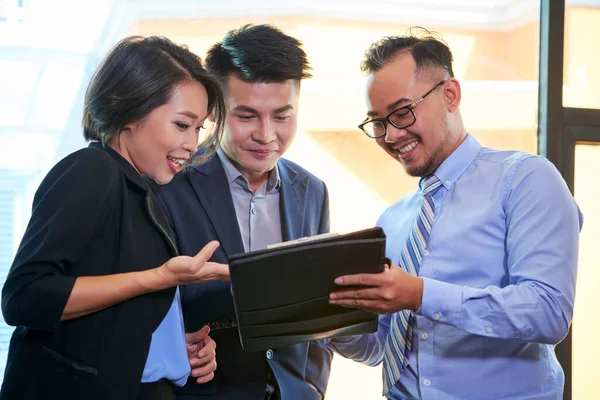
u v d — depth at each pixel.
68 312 1.25
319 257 1.36
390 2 2.89
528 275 1.52
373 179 2.86
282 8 2.82
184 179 1.82
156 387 1.41
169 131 1.41
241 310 1.40
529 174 1.59
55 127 2.56
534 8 2.87
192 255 1.75
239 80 1.74
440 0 2.92
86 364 1.28
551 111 2.66
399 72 1.66
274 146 1.80
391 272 1.44
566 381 2.67
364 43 2.87
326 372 1.92
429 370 1.62
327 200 2.00
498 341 1.60
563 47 2.68
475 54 2.93
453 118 1.71
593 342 2.71
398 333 1.68
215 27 2.78
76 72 2.59
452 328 1.62
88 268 1.31
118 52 1.43
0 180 2.49
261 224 1.87
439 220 1.67
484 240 1.61
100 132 1.42
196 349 1.61
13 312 1.23
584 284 2.71
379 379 2.81
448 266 1.63
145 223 1.40
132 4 2.66
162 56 1.42
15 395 1.28
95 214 1.28
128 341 1.32
